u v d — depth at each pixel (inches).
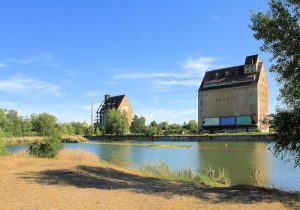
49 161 1107.9
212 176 1109.1
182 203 546.9
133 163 1705.2
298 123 662.5
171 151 2785.4
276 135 688.4
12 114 4936.0
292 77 685.9
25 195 575.8
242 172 1369.3
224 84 6432.1
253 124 5895.7
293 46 665.0
